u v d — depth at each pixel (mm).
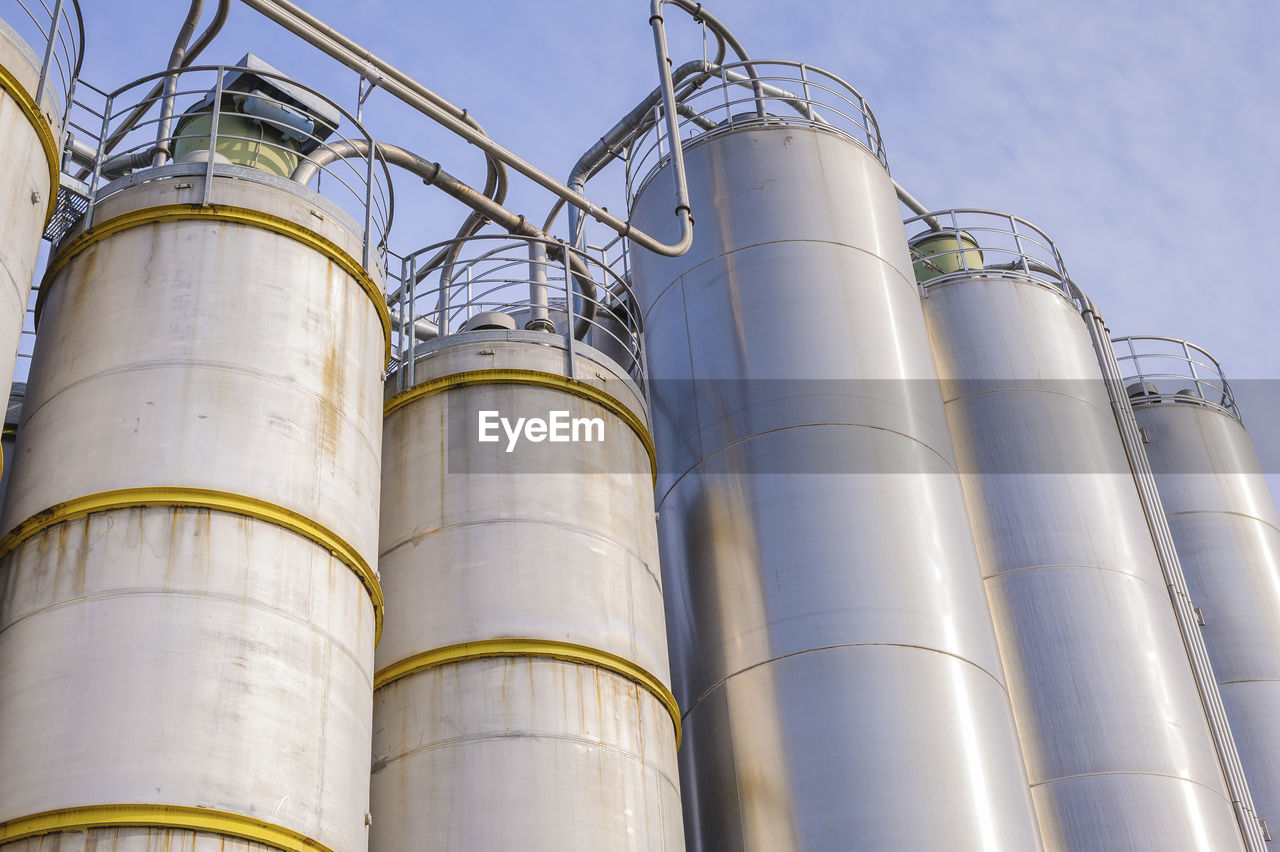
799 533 18922
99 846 11445
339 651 13695
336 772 13055
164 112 20938
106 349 14195
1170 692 21641
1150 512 24656
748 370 20375
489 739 15453
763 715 18047
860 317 20781
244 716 12445
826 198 21938
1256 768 26062
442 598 16453
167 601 12680
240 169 15719
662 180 23109
